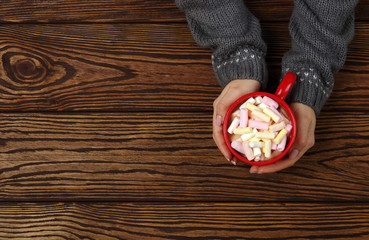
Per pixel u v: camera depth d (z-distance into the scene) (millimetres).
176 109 1105
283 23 1124
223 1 1025
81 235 1086
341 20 1015
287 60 1042
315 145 1085
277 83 1106
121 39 1129
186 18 1095
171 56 1121
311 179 1080
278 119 928
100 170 1096
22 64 1125
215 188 1085
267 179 1083
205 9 1031
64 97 1115
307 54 1015
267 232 1074
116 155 1098
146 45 1126
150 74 1117
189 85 1110
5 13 1138
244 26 1041
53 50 1129
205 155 1091
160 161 1094
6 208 1092
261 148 939
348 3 996
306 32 1023
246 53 1034
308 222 1073
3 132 1108
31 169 1099
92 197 1091
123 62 1122
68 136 1104
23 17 1138
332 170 1080
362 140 1083
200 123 1100
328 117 1091
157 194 1088
